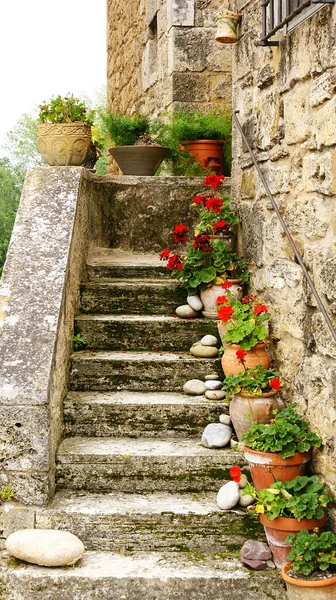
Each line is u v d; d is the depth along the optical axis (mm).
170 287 5293
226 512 3799
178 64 7059
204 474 4078
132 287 5281
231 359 4301
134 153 6328
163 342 5031
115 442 4309
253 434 3770
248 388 4082
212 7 7055
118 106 10352
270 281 4570
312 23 3736
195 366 4754
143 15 8516
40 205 5059
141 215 6020
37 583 3486
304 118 3900
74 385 4711
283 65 4230
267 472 3645
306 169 3902
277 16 4281
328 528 3564
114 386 4734
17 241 4793
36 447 3824
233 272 5375
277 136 4391
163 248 6043
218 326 4844
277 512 3475
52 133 5379
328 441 3549
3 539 3836
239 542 3770
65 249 4750
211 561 3643
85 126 5461
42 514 3816
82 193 5363
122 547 3791
